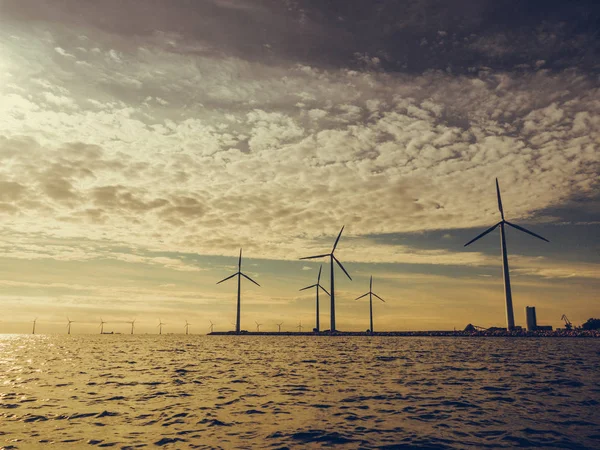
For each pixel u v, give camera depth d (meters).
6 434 18.80
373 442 17.48
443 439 17.91
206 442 17.48
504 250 152.00
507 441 17.61
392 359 60.91
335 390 30.92
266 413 23.02
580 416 22.14
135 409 24.20
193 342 146.50
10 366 52.03
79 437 18.28
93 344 130.38
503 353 74.44
